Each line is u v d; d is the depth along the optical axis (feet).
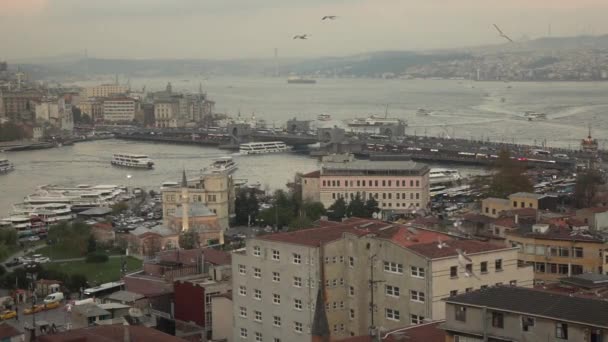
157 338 545.03
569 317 356.38
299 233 617.21
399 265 546.67
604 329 346.95
